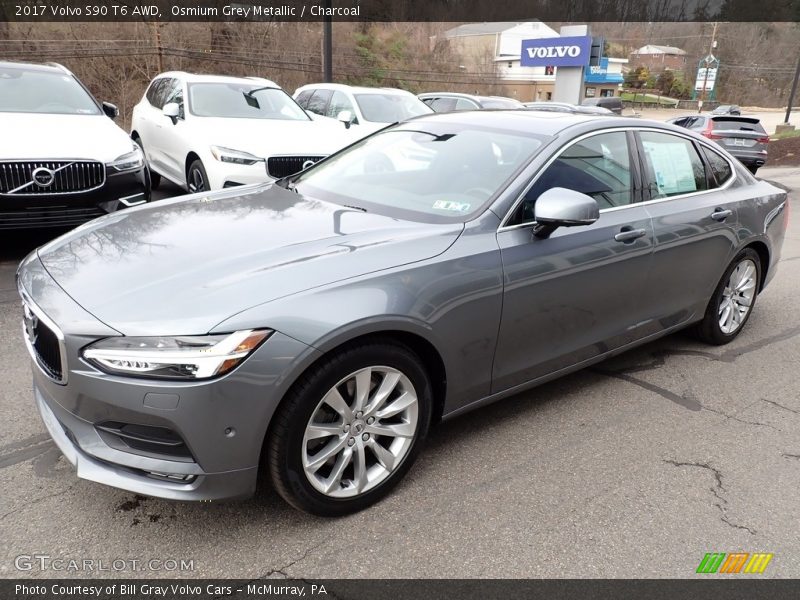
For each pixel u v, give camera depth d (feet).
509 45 198.18
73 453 7.80
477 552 8.06
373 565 7.76
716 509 9.18
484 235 9.65
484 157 11.10
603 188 11.49
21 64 23.32
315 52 95.40
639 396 12.59
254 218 10.11
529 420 11.44
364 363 8.17
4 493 8.70
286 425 7.64
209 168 23.09
